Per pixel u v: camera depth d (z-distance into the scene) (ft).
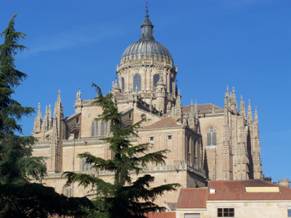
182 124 487.20
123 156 158.92
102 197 152.76
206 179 493.36
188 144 495.00
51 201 137.90
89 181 155.74
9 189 134.62
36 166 161.27
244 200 360.28
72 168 487.20
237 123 548.72
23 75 153.89
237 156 539.70
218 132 543.80
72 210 140.77
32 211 139.33
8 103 151.02
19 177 153.99
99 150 482.28
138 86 606.96
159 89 591.37
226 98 549.13
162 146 485.97
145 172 454.81
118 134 161.27
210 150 540.93
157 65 609.83
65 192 460.55
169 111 563.48
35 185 136.77
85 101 542.16
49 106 542.98
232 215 359.25
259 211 358.64
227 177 527.81
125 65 614.34
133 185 156.66
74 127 529.45
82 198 143.33
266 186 371.56
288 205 358.02
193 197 374.22
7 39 152.76
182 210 362.33
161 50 618.03
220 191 370.73
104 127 528.22
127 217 152.05
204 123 549.54
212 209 360.07
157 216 368.07
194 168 470.80
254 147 577.43
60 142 495.00
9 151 154.92
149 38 629.10
